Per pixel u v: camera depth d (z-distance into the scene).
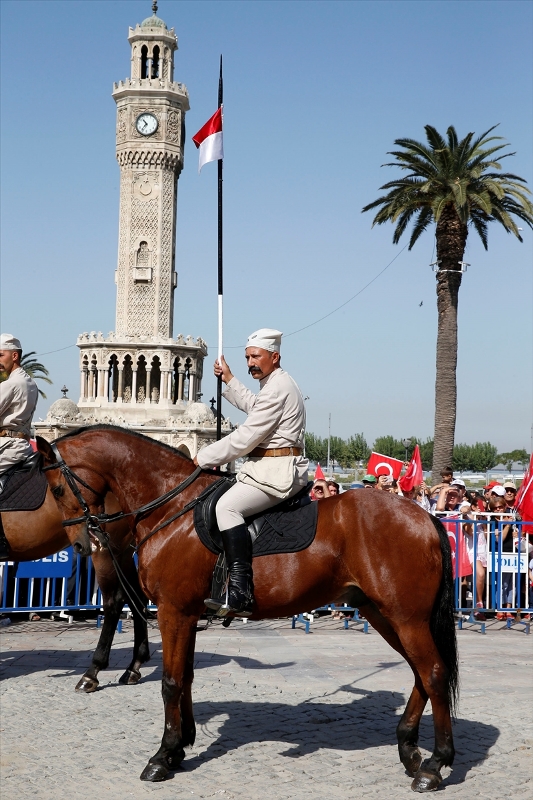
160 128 76.06
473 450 127.00
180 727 6.95
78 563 13.54
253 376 7.14
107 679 10.12
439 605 6.64
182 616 7.00
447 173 31.91
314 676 10.27
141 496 7.32
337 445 128.25
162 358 76.00
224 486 7.02
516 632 13.87
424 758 7.18
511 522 14.20
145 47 77.75
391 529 6.59
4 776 6.86
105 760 7.22
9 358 9.91
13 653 11.55
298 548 6.67
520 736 7.84
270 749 7.49
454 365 33.91
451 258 33.59
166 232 76.88
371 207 34.53
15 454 9.77
